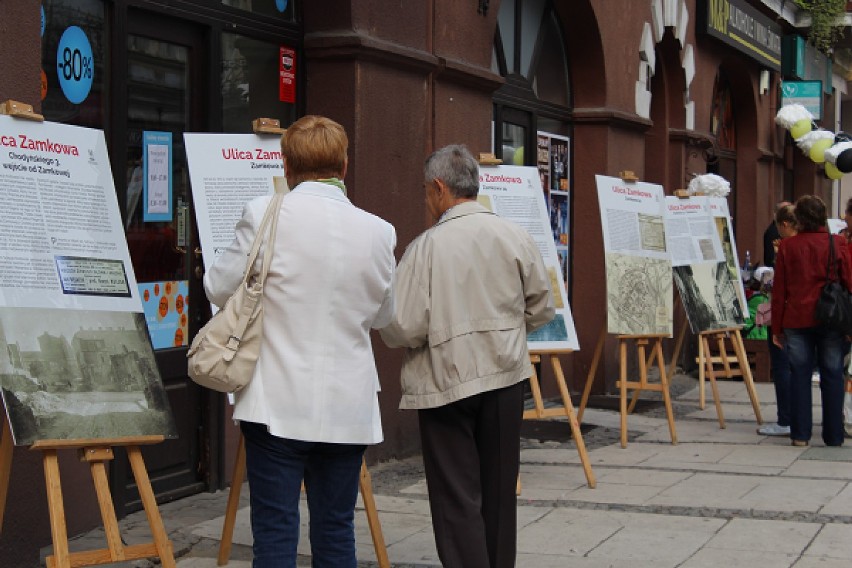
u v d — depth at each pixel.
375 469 7.61
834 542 5.81
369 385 3.99
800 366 8.77
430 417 4.72
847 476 7.56
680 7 13.85
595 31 11.53
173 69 6.54
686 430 9.65
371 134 7.61
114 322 4.31
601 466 7.92
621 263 8.69
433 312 4.67
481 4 9.01
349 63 7.48
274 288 3.85
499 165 7.46
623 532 6.03
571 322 7.40
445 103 8.50
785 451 8.57
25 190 4.12
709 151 15.86
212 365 3.80
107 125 6.04
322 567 4.04
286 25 7.42
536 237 7.43
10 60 4.82
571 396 11.70
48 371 4.03
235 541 5.72
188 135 5.12
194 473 6.71
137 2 6.16
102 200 4.42
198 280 6.70
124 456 6.08
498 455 4.70
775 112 19.77
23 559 4.85
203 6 6.67
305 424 3.82
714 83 16.34
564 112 11.68
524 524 6.21
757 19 17.41
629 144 12.44
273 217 3.88
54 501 3.96
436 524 4.68
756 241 18.80
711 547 5.72
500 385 4.65
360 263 3.94
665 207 9.24
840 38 22.33
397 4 7.89
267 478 3.87
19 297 4.01
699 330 9.79
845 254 8.62
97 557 4.04
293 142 4.03
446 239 4.73
